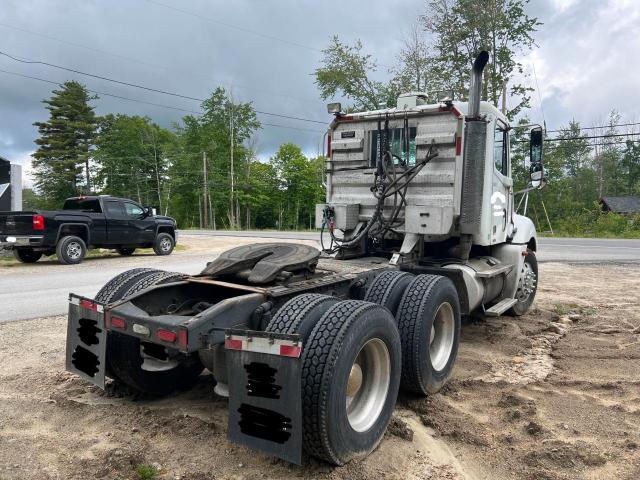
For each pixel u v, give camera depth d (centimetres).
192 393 466
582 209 4675
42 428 385
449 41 2881
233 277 434
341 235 634
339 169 657
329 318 331
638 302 891
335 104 650
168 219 1783
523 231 752
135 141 6550
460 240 602
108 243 1562
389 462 342
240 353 315
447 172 581
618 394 466
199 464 333
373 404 365
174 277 453
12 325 691
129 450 347
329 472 323
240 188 6481
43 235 1391
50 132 6297
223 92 6328
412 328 431
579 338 658
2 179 2091
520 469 335
